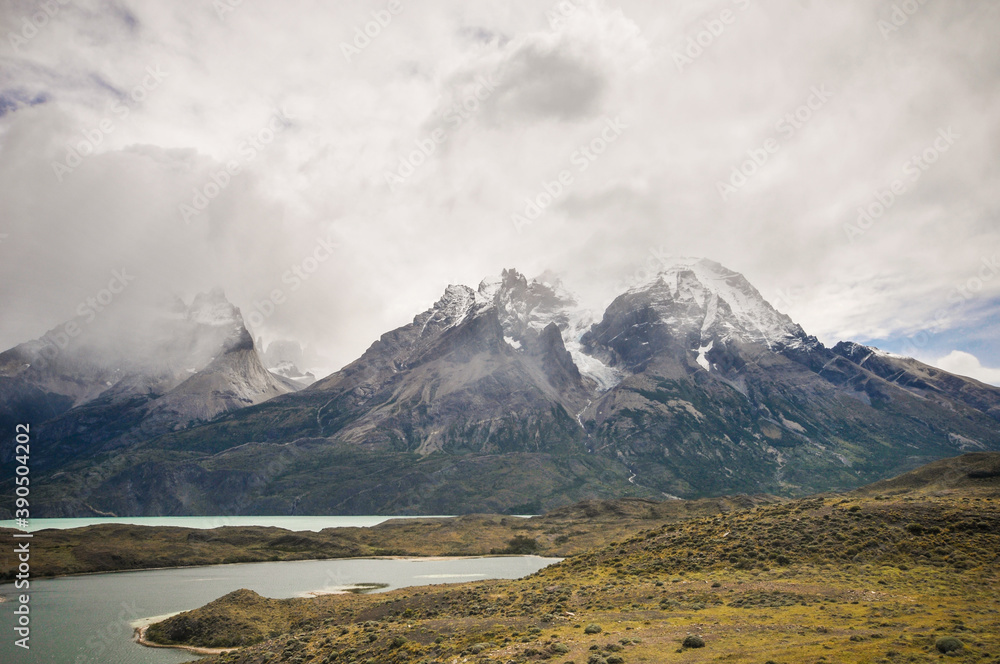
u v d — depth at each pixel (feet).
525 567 635.25
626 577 272.92
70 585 552.41
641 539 343.87
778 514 317.22
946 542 243.40
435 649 185.06
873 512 282.77
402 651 188.03
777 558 258.16
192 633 324.19
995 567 216.13
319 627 286.05
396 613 274.36
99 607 426.10
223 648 304.91
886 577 217.36
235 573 638.94
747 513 336.90
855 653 132.98
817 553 256.52
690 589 226.99
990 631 144.15
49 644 318.65
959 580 205.57
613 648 155.02
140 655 298.56
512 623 203.62
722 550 280.72
